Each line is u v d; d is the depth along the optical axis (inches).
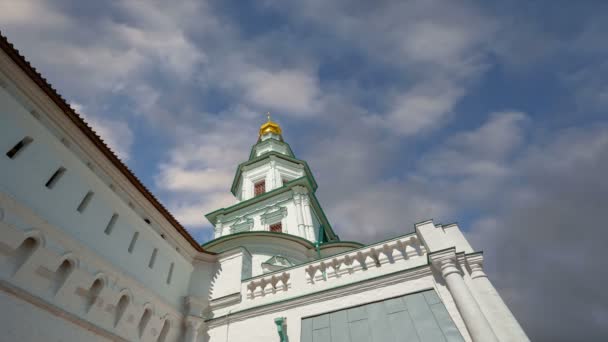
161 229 534.9
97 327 370.3
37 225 325.1
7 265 299.3
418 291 450.0
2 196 295.9
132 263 445.1
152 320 453.1
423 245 491.8
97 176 415.2
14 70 339.3
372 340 419.8
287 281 538.0
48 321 323.3
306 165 1400.1
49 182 359.6
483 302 394.0
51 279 335.9
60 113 384.2
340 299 480.7
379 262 501.4
